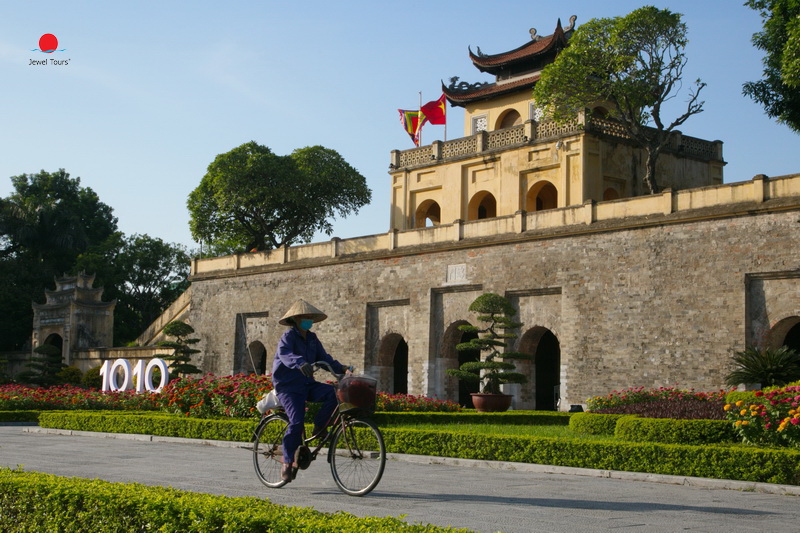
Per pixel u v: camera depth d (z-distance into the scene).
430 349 38.84
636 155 41.31
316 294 44.50
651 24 35.91
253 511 6.98
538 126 41.56
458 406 29.19
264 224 56.78
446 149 45.62
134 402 31.30
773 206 28.70
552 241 35.03
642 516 9.24
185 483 11.22
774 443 14.85
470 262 37.91
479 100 47.75
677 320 30.83
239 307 48.56
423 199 46.56
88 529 7.56
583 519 8.88
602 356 32.81
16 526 8.11
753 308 29.30
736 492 12.45
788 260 28.31
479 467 15.54
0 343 67.00
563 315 34.22
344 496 10.22
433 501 9.98
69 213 73.00
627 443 14.52
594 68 37.06
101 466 13.69
